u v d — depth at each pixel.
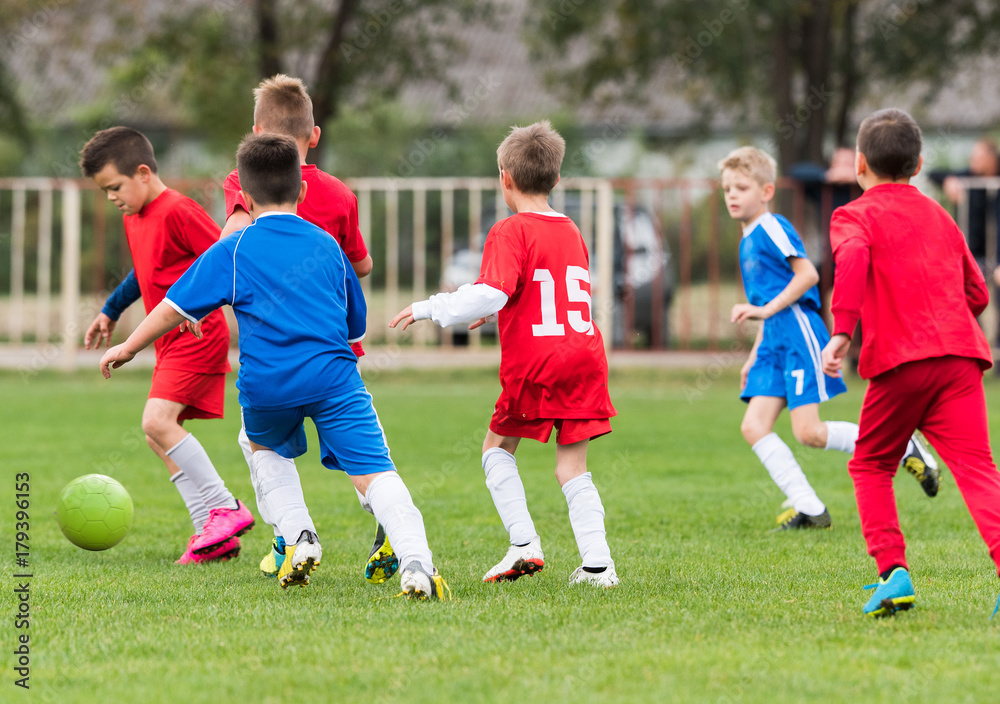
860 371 12.13
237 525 15.77
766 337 18.61
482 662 9.88
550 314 13.48
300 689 9.17
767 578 13.84
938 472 17.67
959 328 11.67
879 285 11.88
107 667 9.88
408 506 12.59
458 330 45.38
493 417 14.24
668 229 67.81
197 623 11.46
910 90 64.31
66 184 45.97
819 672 9.53
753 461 25.59
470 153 78.12
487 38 104.12
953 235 12.17
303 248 12.70
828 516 18.09
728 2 51.91
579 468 13.98
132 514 14.55
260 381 12.38
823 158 54.16
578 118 83.69
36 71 64.31
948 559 15.03
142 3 55.62
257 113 15.05
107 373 12.71
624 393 40.91
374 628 11.09
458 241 69.69
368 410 12.73
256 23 55.28
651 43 54.94
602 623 11.32
